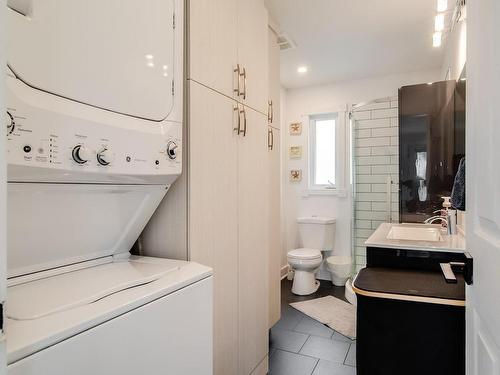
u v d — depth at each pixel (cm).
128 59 96
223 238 145
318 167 403
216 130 141
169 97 111
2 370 44
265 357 187
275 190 246
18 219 80
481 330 78
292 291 342
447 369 135
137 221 117
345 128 374
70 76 79
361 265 335
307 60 311
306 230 375
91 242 104
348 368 199
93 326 66
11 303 71
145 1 102
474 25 83
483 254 75
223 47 146
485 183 74
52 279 90
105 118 88
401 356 142
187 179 125
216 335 138
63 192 87
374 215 335
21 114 68
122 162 92
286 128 405
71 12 79
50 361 58
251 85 172
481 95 77
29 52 70
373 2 216
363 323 147
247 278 166
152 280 92
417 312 139
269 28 236
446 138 261
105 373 68
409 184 273
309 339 237
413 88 271
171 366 86
